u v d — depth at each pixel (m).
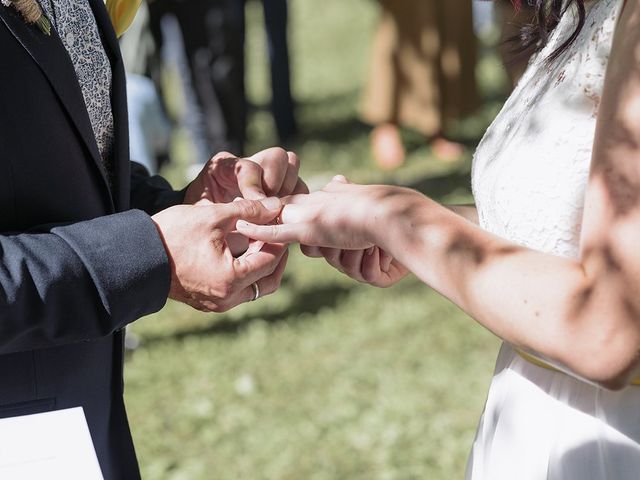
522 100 1.60
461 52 6.79
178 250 1.59
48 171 1.53
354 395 4.11
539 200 1.48
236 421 3.97
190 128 6.65
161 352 4.54
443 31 6.74
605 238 1.29
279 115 7.42
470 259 1.42
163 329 4.77
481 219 1.67
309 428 3.87
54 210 1.55
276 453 3.73
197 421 3.98
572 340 1.31
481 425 1.77
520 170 1.51
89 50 1.67
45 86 1.51
